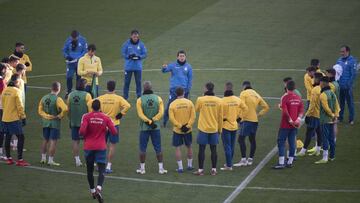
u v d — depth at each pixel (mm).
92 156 32625
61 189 34125
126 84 48156
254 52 58500
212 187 34531
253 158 38875
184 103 36188
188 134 36500
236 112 36750
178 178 35750
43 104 37000
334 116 37688
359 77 52781
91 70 44969
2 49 59031
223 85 51250
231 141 37188
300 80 52156
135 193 33688
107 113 36156
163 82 52250
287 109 36844
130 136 42094
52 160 37406
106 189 34156
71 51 48844
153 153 39562
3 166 37125
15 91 36688
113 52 58750
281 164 37062
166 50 59031
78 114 36781
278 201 32812
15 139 40250
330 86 39719
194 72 54281
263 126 43875
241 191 34000
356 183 35125
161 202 32594
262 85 51219
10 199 32719
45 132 37219
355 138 41844
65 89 50938
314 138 42062
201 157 36094
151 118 35906
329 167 37406
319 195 33562
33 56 58188
